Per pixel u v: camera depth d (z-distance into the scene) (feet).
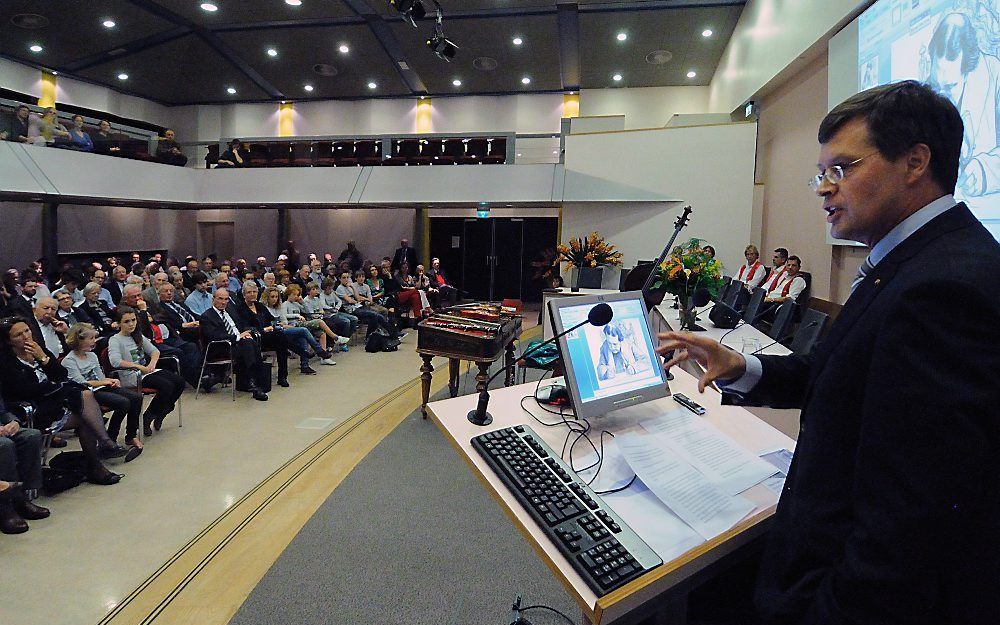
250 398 19.22
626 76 47.85
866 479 2.80
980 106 13.51
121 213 42.29
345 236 44.86
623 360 5.92
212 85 52.06
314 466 13.34
